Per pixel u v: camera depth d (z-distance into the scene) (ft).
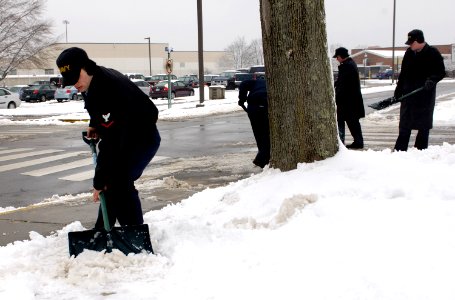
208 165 33.47
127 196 14.29
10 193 28.14
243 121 67.62
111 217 14.60
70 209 22.33
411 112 26.27
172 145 44.57
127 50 344.49
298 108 18.92
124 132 13.29
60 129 65.87
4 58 124.16
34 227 19.48
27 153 43.34
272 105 19.58
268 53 19.31
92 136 14.69
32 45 125.49
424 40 25.81
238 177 28.91
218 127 59.98
